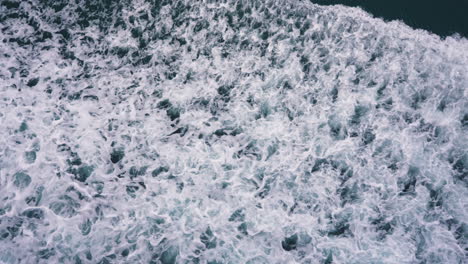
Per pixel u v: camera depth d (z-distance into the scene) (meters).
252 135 4.40
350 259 3.43
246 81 5.00
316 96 4.96
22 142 3.79
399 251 3.53
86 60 4.88
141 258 3.18
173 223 3.44
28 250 3.04
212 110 4.65
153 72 4.94
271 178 4.02
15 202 3.32
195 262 3.23
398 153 4.39
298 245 3.53
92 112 4.28
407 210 3.88
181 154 4.04
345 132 4.63
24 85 4.39
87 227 3.30
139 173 3.86
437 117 4.91
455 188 4.21
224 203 3.68
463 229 3.89
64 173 3.63
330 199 3.91
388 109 4.93
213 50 5.29
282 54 5.34
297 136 4.45
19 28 5.02
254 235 3.50
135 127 4.20
